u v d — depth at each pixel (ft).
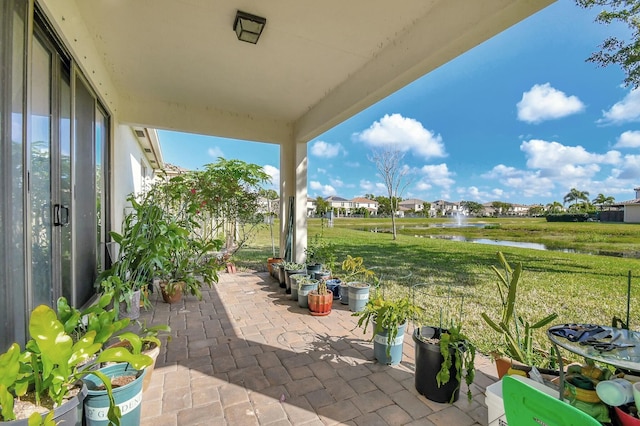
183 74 11.87
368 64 10.67
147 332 6.61
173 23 8.61
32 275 5.75
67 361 3.97
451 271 19.31
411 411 6.14
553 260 21.74
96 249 10.70
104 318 5.43
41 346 3.84
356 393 6.73
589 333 4.84
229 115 16.35
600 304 12.32
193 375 7.42
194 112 15.44
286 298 13.99
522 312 11.53
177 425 5.67
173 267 13.58
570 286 14.90
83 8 7.93
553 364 6.41
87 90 9.64
